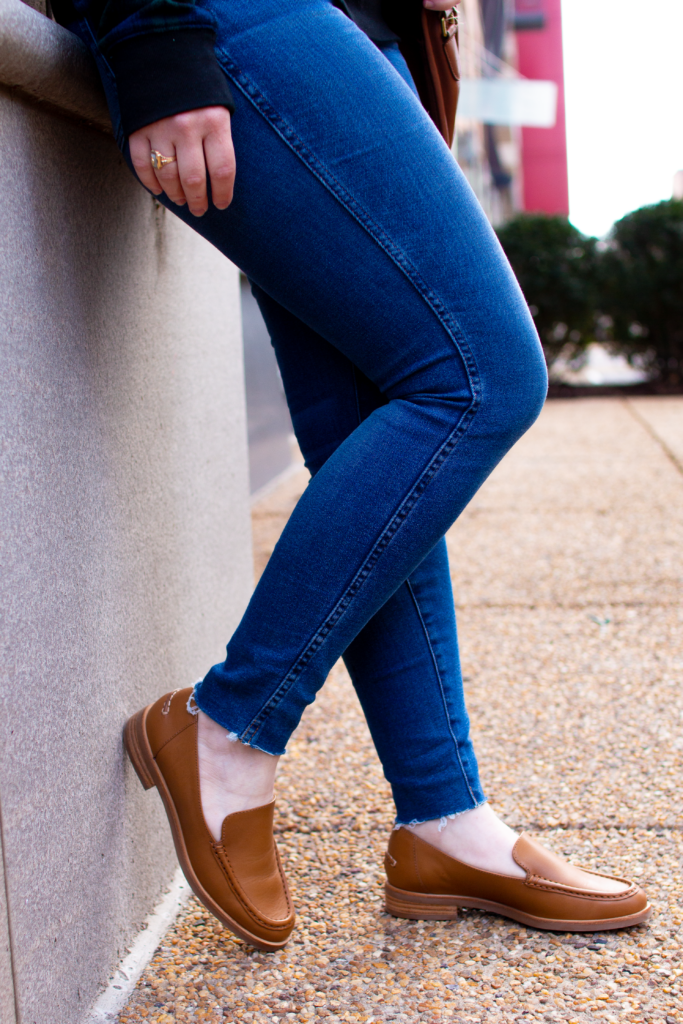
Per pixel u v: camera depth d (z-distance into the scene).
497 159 19.61
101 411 1.06
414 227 0.91
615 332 8.38
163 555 1.27
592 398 8.03
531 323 0.98
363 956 1.09
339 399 1.08
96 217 1.06
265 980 1.04
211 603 1.50
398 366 0.96
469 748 1.15
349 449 0.97
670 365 8.36
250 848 1.05
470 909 1.19
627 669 2.07
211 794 1.04
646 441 5.28
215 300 1.57
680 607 2.49
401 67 1.06
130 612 1.14
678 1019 0.95
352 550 0.95
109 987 1.03
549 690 1.97
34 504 0.89
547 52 22.20
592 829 1.39
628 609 2.49
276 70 0.89
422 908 1.16
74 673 0.97
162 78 0.83
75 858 0.97
